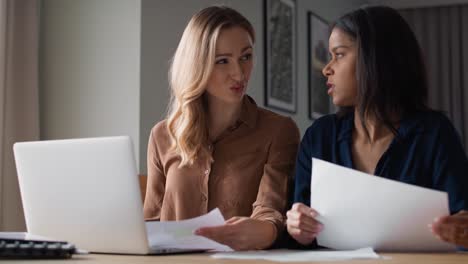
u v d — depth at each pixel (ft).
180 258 3.87
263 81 13.01
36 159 4.39
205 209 5.79
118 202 4.11
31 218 4.54
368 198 4.08
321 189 4.25
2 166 9.39
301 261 3.57
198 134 5.85
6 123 9.45
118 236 4.17
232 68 5.68
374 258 3.70
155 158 6.18
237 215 5.74
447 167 4.78
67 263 3.55
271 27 13.32
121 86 9.72
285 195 5.47
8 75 9.53
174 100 6.18
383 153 4.99
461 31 19.97
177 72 5.95
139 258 3.90
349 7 19.03
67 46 10.21
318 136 5.40
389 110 4.98
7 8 9.57
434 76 20.10
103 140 4.09
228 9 5.91
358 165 5.15
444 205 3.91
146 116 9.68
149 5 9.80
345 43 5.06
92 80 9.96
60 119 10.17
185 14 10.66
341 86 5.11
